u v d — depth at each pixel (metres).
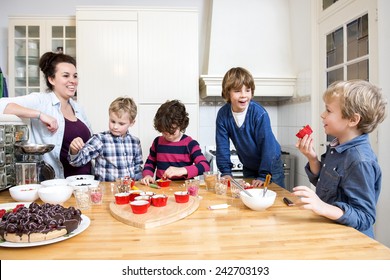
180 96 2.85
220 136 1.79
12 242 0.74
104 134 1.73
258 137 1.66
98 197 1.12
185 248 0.73
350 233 0.81
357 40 2.13
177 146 1.79
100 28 2.78
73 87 1.77
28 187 1.22
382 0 1.78
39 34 2.97
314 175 1.20
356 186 0.93
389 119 1.77
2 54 3.20
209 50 3.00
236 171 2.87
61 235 0.77
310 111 2.66
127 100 1.75
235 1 3.04
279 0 3.07
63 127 1.73
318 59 2.63
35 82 3.01
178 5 3.29
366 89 0.97
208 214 0.99
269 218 0.94
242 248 0.72
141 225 0.86
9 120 1.40
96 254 0.70
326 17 2.49
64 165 1.77
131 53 2.81
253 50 3.03
